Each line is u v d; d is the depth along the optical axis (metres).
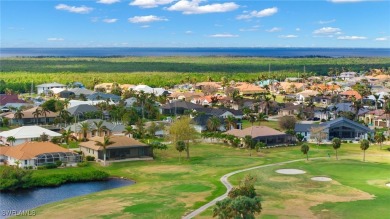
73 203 89.56
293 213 80.81
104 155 129.00
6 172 105.88
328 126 175.38
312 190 96.81
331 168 117.56
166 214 80.81
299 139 167.25
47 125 195.62
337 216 79.50
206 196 92.81
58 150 127.44
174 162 131.62
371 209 83.50
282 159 133.62
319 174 111.44
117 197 93.19
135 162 131.88
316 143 168.00
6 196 98.62
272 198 90.31
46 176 110.25
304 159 133.25
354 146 160.50
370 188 98.69
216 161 130.62
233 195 73.81
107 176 115.69
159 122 197.00
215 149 152.88
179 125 141.38
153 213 81.50
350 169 116.50
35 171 117.62
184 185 102.50
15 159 122.69
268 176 109.19
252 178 90.38
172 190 98.12
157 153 144.38
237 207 63.88
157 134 173.62
